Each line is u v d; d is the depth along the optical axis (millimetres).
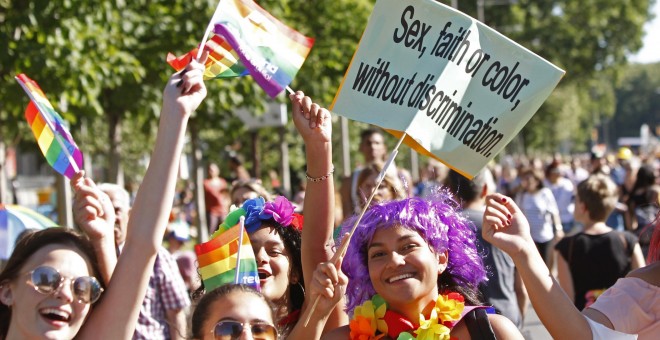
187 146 28500
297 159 30703
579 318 3537
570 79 50906
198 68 3162
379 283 3475
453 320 3395
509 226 3588
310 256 4148
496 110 3852
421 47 3896
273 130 29828
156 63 12742
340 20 18328
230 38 3580
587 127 93938
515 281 6707
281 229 4434
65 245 3068
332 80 18266
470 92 3867
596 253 6562
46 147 3357
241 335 3311
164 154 3076
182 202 25938
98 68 10742
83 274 3049
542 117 60094
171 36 12773
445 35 3883
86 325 3053
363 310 3514
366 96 3914
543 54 48031
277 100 15156
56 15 10406
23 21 10273
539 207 11234
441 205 3602
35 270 2984
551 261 11336
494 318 3457
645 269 4023
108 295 3047
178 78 3148
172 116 3096
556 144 68938
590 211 6656
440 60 3879
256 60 3607
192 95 3133
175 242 9859
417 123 3840
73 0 10461
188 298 5727
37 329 2973
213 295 3400
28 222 5246
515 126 3846
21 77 3414
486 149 3875
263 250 4355
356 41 18641
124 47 12594
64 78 10445
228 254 4094
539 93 3826
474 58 3867
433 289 3504
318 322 3490
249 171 29531
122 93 13164
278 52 3650
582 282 6621
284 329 4336
